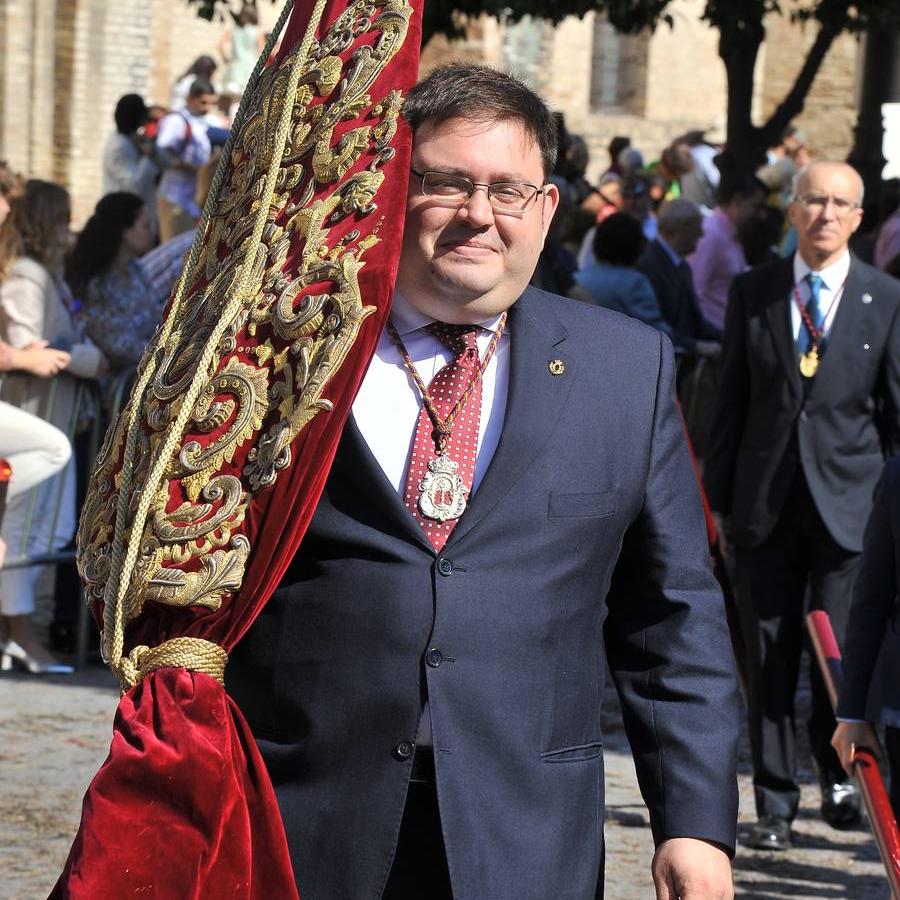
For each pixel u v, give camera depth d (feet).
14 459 17.95
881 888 19.45
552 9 35.63
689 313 35.19
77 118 69.36
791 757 20.76
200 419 9.39
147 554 9.32
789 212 21.71
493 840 9.31
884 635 15.43
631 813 21.39
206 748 8.92
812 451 20.90
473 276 9.54
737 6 38.06
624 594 10.41
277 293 9.52
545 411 9.82
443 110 9.54
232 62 65.31
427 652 9.32
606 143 85.51
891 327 21.06
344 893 9.19
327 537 9.48
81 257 27.55
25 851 18.76
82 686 25.99
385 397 9.82
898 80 50.47
